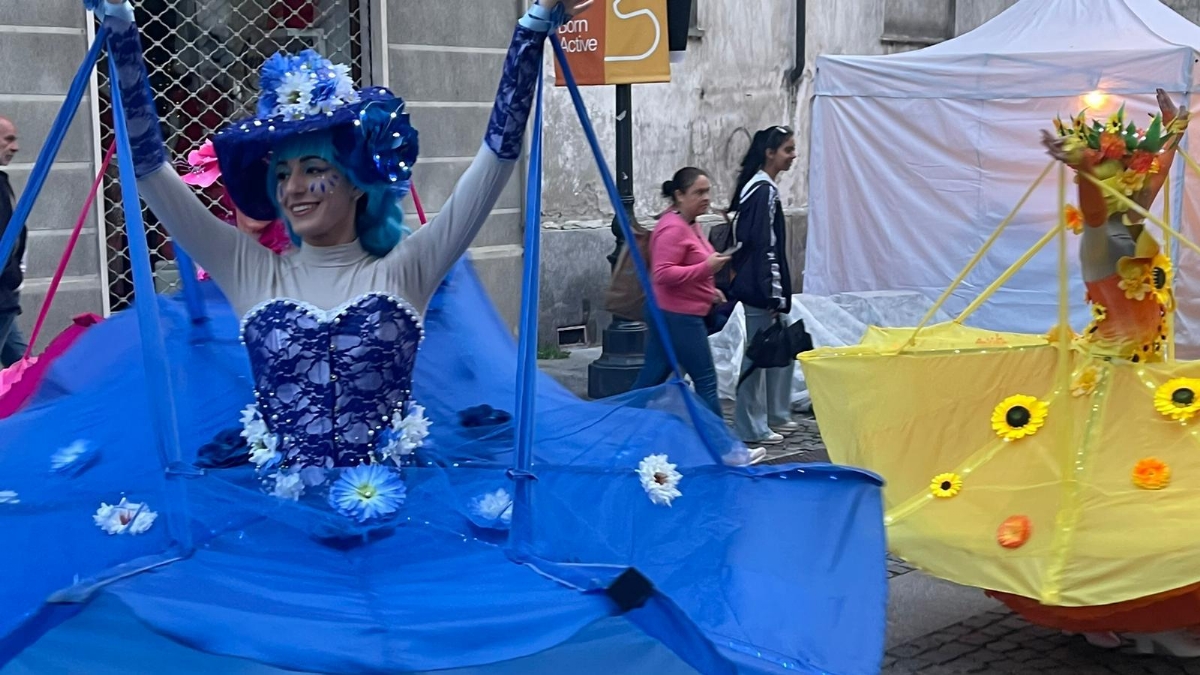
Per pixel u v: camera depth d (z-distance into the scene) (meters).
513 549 2.46
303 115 2.54
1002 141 9.05
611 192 3.09
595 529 2.75
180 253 3.17
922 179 9.34
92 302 7.12
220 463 2.66
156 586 2.17
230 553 2.37
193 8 7.32
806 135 12.37
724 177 11.55
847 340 8.20
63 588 2.18
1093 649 4.12
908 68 9.10
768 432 6.85
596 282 10.16
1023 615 3.88
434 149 8.48
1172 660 4.02
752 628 2.73
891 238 9.52
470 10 8.52
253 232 3.34
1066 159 3.97
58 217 6.98
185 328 3.23
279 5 7.70
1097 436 3.90
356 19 8.04
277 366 2.59
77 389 3.22
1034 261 9.09
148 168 2.55
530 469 2.62
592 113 10.17
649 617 2.19
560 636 2.15
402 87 8.26
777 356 6.50
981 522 3.90
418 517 2.52
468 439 2.98
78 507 2.48
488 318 3.44
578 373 8.89
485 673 2.41
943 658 4.07
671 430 3.19
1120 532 3.65
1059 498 3.82
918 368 4.30
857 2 12.71
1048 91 8.58
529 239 2.68
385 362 2.60
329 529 2.43
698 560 2.86
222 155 2.63
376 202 2.63
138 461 2.77
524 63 2.62
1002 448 4.05
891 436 4.23
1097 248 4.07
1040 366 4.19
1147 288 4.05
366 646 2.09
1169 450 3.81
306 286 2.64
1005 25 9.33
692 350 5.82
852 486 3.12
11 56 6.77
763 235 6.43
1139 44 8.38
